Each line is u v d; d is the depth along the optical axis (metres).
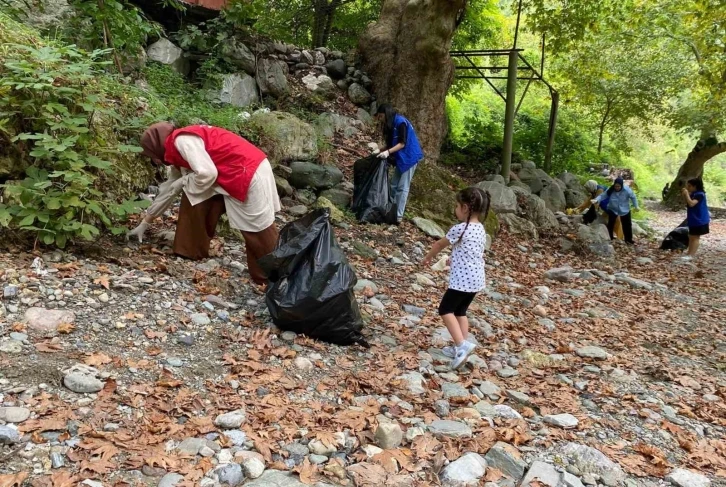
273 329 3.92
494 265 7.59
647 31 19.11
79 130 4.04
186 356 3.39
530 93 26.56
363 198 7.25
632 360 4.92
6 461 2.29
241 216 4.29
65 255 4.05
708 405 4.10
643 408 3.87
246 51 8.76
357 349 4.02
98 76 5.30
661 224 17.52
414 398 3.46
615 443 3.33
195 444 2.59
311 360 3.69
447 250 7.21
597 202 11.66
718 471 3.15
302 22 13.66
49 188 4.08
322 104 9.62
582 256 9.32
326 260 3.90
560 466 2.94
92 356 3.11
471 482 2.66
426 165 8.99
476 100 23.16
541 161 16.70
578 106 24.64
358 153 8.85
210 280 4.32
